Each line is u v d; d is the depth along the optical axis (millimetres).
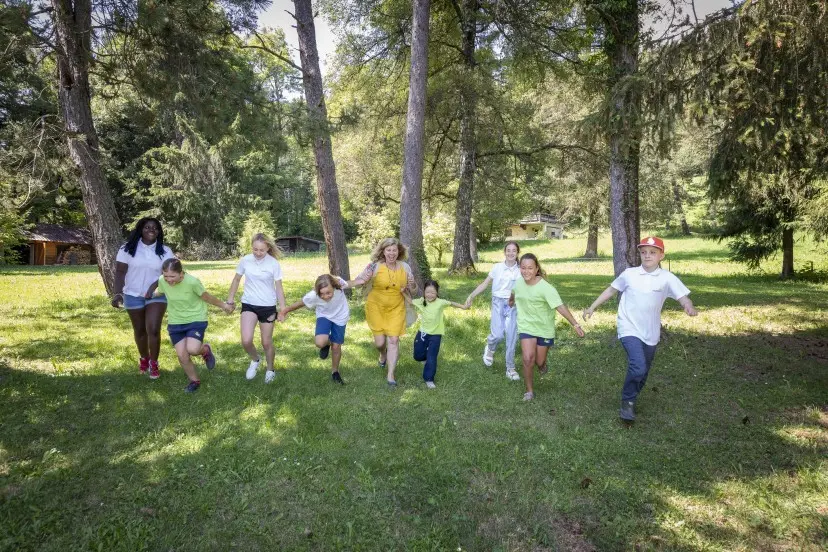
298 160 52094
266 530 3041
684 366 6680
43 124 7973
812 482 3600
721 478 3705
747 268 20844
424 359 5816
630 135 6828
